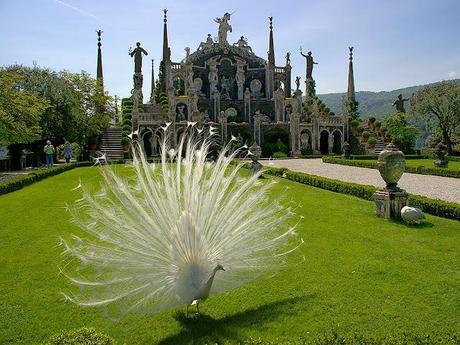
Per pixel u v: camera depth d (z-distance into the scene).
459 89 53.88
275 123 57.34
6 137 32.94
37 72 42.31
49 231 12.17
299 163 41.97
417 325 6.22
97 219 6.24
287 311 6.74
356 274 8.25
